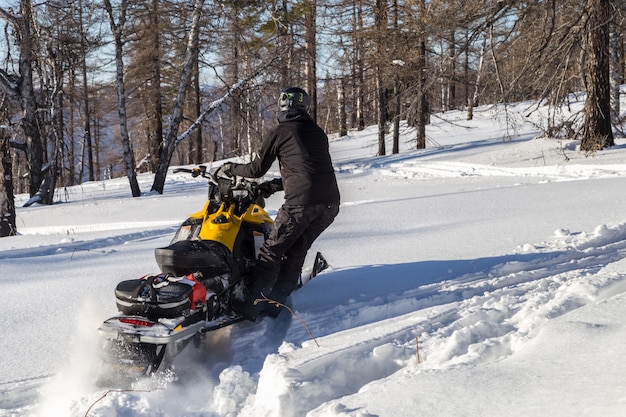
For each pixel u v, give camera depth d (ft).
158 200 51.93
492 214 29.45
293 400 9.81
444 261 20.26
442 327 13.52
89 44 58.29
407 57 66.18
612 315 10.41
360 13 74.43
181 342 12.54
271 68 57.57
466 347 11.32
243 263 15.02
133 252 24.90
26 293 18.66
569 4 43.93
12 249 27.55
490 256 20.52
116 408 10.43
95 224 39.11
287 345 13.17
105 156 172.04
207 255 13.87
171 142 63.57
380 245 23.61
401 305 16.06
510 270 18.95
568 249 20.61
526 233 23.93
